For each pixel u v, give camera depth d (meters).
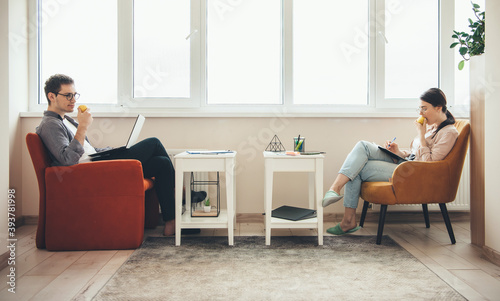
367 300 1.41
